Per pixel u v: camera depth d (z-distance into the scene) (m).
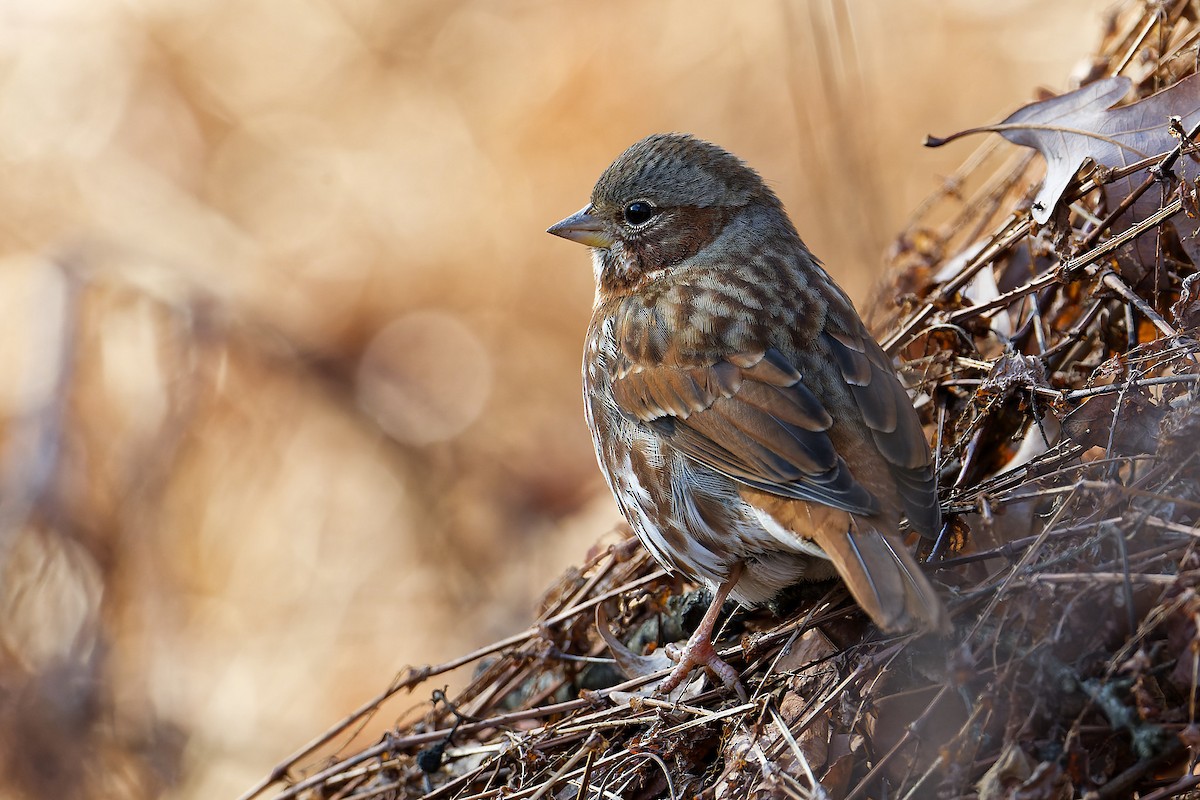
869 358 7.20
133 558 13.41
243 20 18.62
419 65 18.42
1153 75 8.35
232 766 13.45
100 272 14.98
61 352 14.19
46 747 12.32
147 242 16.19
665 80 17.31
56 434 13.60
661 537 7.60
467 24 18.52
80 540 13.18
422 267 17.31
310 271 17.23
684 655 7.19
